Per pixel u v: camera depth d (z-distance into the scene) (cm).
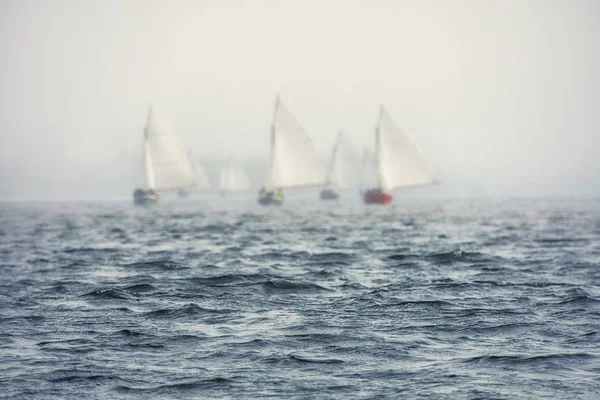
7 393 5678
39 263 15562
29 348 7044
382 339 7338
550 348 6869
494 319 8338
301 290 10762
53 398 5569
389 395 5547
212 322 8288
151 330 7844
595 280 11881
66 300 9962
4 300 10006
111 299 9988
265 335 7550
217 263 15112
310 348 6975
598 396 5444
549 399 5394
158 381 5938
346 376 6041
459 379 5909
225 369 6262
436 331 7712
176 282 11762
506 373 6059
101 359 6619
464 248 18562
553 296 10019
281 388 5731
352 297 10069
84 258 16588
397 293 10412
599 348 6838
